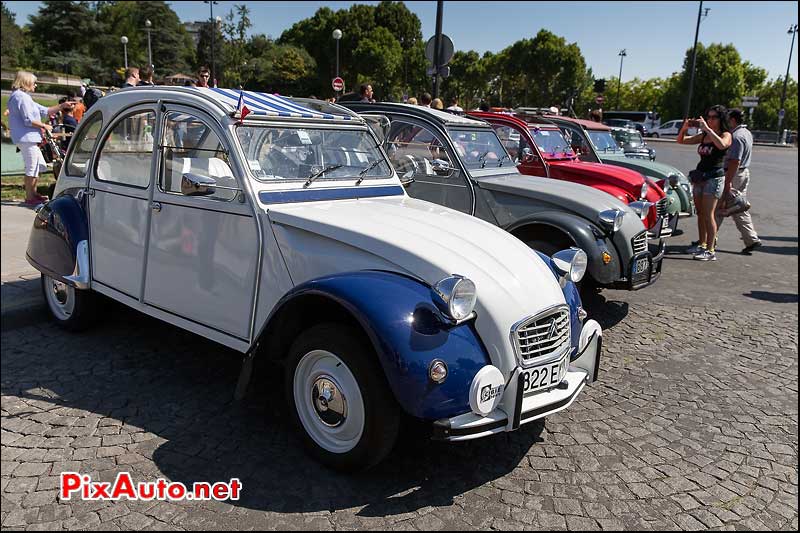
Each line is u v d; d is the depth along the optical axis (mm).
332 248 3283
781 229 11492
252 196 3432
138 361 4375
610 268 5375
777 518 2941
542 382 3102
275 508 2826
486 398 2799
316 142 4000
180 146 3771
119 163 4250
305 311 3287
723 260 8766
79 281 4473
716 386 4465
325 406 3078
